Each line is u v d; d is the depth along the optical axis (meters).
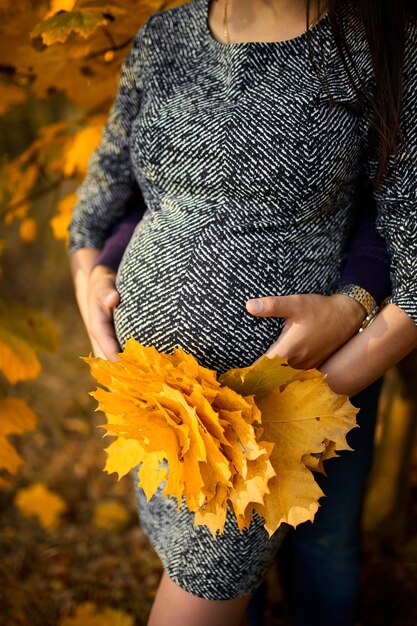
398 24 1.02
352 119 1.07
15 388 3.08
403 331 1.07
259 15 1.09
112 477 2.57
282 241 1.09
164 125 1.12
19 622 1.96
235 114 1.06
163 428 0.98
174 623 1.23
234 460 0.98
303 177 1.05
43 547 2.24
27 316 1.69
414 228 1.07
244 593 1.22
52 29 1.37
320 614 1.57
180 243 1.10
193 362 0.97
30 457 2.67
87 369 3.22
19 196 1.96
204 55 1.14
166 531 1.25
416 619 1.89
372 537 2.16
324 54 1.05
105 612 1.86
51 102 2.39
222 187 1.08
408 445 2.06
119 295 1.18
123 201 1.42
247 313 1.07
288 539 1.63
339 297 1.12
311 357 1.08
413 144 1.05
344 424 1.02
